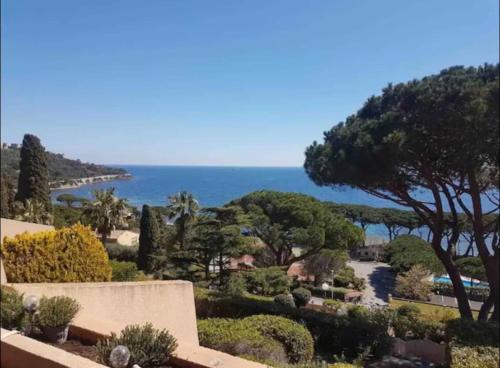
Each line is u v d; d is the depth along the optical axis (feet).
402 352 36.96
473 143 33.01
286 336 25.82
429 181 39.19
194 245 69.72
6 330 14.85
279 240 78.23
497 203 41.60
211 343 25.52
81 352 15.90
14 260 26.76
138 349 14.06
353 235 79.30
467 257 92.79
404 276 99.60
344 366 21.52
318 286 99.76
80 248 28.94
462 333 32.27
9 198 86.53
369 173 36.45
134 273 53.01
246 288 66.44
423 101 33.60
